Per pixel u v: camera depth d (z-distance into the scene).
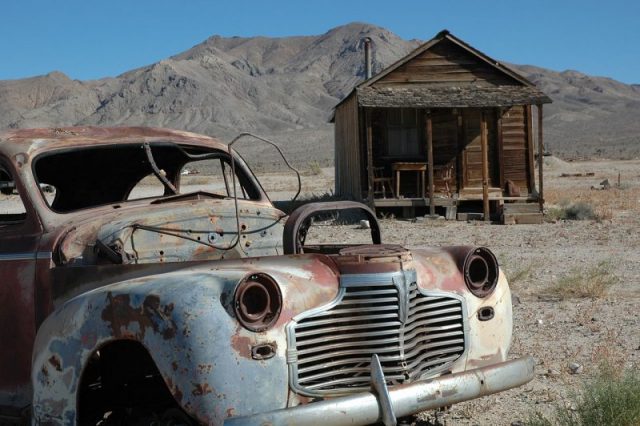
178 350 3.78
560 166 61.47
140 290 4.00
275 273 4.18
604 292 10.53
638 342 7.86
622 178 46.06
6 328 4.93
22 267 4.86
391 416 3.92
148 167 6.19
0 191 5.50
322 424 3.79
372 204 23.61
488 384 4.42
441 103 22.92
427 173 24.70
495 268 4.91
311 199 30.14
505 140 24.70
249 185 6.06
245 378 3.81
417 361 4.38
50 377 4.27
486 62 24.08
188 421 4.01
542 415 5.54
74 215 5.09
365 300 4.26
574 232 19.00
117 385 4.76
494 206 24.55
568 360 7.24
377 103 22.81
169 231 5.01
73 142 5.43
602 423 5.21
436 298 4.57
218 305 3.85
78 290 4.54
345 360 4.14
